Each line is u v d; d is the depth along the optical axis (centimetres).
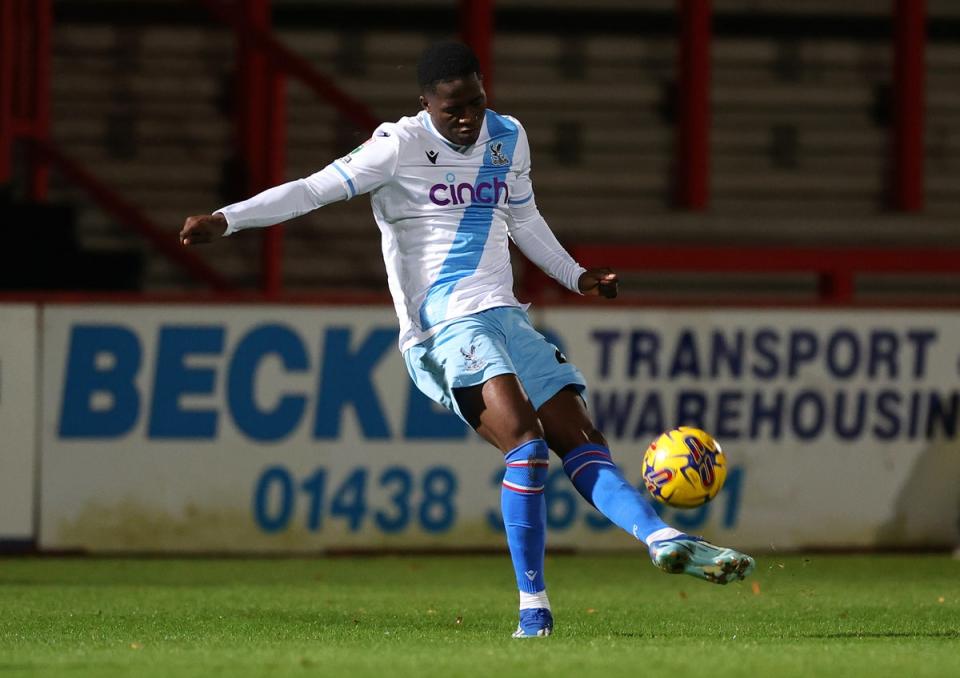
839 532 3180
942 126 4959
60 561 2936
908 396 3203
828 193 4828
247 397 3044
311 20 4831
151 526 3027
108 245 4322
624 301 3120
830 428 3180
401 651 1481
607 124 4834
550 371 1677
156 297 3023
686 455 1633
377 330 3072
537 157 4775
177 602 2236
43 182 4091
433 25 4894
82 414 3011
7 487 2988
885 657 1423
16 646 1591
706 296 4509
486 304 1677
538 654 1434
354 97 4744
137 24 4697
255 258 4400
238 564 2900
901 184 4806
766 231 4712
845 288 3672
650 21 4984
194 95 4653
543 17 4938
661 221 4662
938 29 5050
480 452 3097
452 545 3089
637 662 1361
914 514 3203
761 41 4988
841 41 5034
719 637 1714
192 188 4525
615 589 2455
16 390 2989
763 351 3161
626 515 1578
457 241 1686
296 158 4588
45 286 3728
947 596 2341
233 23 3997
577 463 1641
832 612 2072
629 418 3122
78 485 3009
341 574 2725
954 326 3212
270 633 1775
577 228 4631
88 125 4578
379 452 3070
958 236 4809
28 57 4041
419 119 1702
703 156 4662
